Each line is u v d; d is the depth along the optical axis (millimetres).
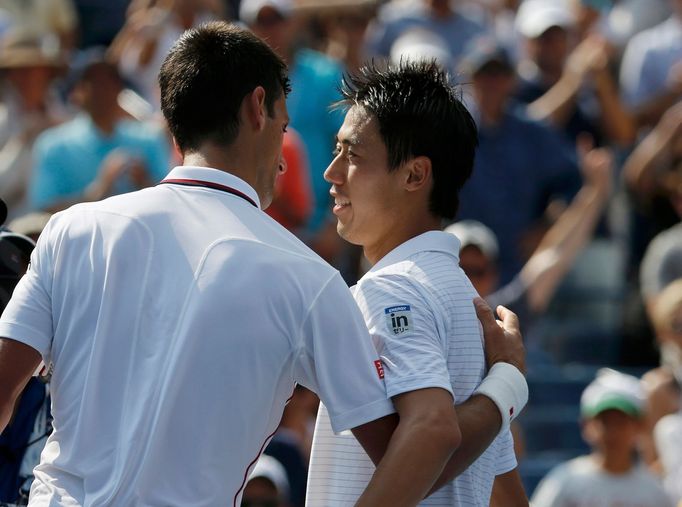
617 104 30109
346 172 10062
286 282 8602
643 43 31531
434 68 10188
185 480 8367
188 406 8391
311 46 29500
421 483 8398
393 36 30891
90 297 8656
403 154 9852
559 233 26156
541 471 25547
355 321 8750
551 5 32156
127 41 29312
